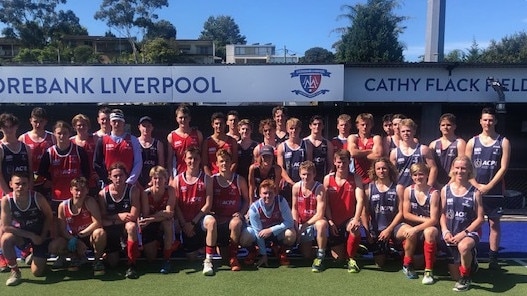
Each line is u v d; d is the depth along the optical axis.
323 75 8.12
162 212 5.10
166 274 5.02
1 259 5.17
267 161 5.49
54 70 8.04
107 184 5.55
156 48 56.34
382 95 8.34
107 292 4.51
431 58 10.02
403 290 4.59
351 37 36.56
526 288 4.66
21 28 57.69
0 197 5.20
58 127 5.16
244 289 4.59
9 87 8.03
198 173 5.34
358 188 5.29
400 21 36.72
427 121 8.63
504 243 6.23
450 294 4.50
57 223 5.07
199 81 8.15
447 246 4.83
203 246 5.37
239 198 5.42
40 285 4.69
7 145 5.13
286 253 5.41
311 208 5.35
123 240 5.20
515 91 8.23
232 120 6.22
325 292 4.52
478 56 35.94
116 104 8.62
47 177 5.29
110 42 69.44
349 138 6.02
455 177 4.88
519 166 9.25
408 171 5.47
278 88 8.16
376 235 5.22
